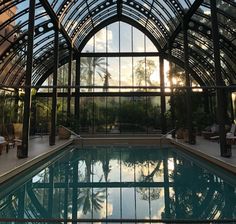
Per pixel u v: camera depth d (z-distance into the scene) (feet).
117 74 58.95
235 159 22.13
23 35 39.29
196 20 36.04
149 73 59.00
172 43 47.39
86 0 41.70
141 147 41.06
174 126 45.21
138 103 57.21
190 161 29.22
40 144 35.63
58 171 24.23
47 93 57.62
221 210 13.70
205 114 47.60
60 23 38.37
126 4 49.57
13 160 22.07
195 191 17.35
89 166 26.68
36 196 16.35
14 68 44.32
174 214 13.12
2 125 35.73
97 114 56.90
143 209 13.88
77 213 13.29
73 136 48.29
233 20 31.27
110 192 17.31
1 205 14.71
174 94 46.14
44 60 51.62
